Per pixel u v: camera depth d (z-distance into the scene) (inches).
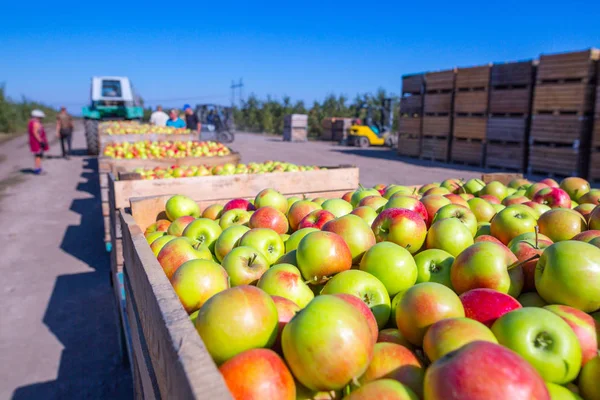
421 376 47.4
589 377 47.4
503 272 63.3
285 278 66.4
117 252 156.3
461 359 39.4
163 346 44.6
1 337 157.8
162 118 620.4
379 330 62.9
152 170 211.8
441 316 53.8
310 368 44.8
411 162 613.3
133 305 80.6
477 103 535.5
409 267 68.7
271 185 171.6
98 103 724.7
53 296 191.3
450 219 81.1
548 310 54.7
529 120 478.9
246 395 43.1
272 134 1625.2
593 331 52.8
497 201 121.1
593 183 419.5
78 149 899.4
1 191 430.6
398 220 80.4
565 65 423.5
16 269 222.5
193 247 85.4
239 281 73.0
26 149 890.7
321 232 72.6
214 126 1018.7
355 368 44.6
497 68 504.4
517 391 36.4
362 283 64.2
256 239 83.7
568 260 58.1
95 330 163.5
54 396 127.2
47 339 157.0
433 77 609.6
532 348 47.3
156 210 126.0
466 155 562.9
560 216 86.0
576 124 418.0
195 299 64.4
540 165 460.1
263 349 47.8
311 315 46.1
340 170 183.2
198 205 131.4
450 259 72.9
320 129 1465.3
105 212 233.1
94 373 137.9
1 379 134.3
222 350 49.9
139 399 76.2
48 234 283.9
